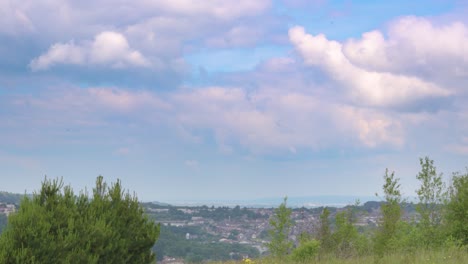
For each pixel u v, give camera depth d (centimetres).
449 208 2034
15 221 1019
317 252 2102
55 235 1059
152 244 1275
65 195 1146
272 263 2064
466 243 1962
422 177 2114
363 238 2248
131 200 1273
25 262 975
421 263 1524
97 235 1112
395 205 2130
